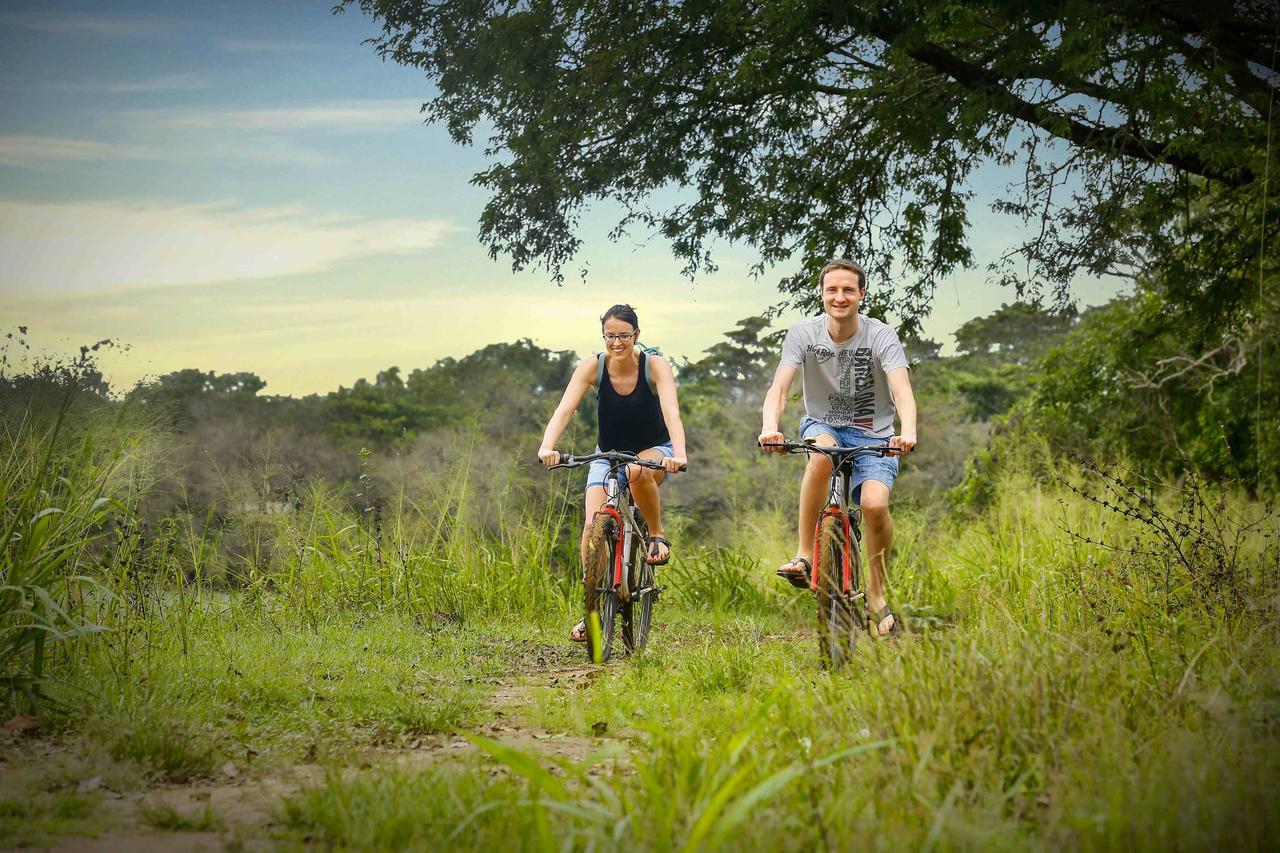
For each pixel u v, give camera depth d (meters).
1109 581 5.82
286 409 27.55
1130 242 11.94
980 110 10.99
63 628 5.12
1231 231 11.61
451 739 4.47
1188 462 6.96
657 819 2.70
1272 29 9.46
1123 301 15.33
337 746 4.20
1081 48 10.08
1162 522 6.66
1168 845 2.50
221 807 3.39
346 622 8.38
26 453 5.38
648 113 13.55
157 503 7.12
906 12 11.16
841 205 13.51
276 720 4.60
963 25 11.27
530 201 14.33
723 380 34.06
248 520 8.72
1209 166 10.61
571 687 5.91
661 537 7.25
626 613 7.10
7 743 4.00
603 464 7.03
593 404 21.94
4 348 5.52
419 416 30.44
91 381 5.70
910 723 3.39
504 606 9.36
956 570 9.27
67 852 2.90
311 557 9.22
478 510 10.23
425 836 2.94
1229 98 10.33
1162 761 2.98
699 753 3.47
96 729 4.07
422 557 9.60
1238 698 3.58
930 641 4.14
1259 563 5.59
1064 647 3.99
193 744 3.97
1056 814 2.62
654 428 7.09
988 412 33.59
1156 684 3.86
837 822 2.73
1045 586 6.49
